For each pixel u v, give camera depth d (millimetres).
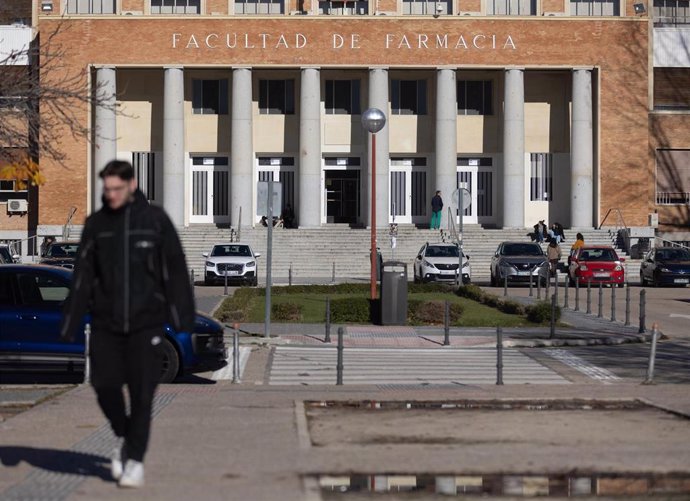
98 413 12641
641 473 9594
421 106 60688
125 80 59250
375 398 14414
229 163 60188
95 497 8375
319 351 22484
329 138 60281
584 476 9484
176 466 9578
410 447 10672
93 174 57812
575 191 58500
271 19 57562
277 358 21188
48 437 11062
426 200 60906
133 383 8414
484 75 60781
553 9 59156
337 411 13211
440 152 58312
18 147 17547
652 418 12648
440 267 43125
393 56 57844
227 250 45812
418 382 17359
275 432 11383
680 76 62312
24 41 60375
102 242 8406
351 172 60906
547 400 14234
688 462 10016
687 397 14633
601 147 58531
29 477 9117
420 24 57906
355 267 54562
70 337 8492
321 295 36000
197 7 59094
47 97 17594
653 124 60656
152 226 8438
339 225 60031
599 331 26281
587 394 14945
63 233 56344
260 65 57531
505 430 11727
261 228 57188
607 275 45156
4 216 61031
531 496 8695
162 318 8492
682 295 40625
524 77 60625
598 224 58625
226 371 19094
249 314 29281
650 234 57688
